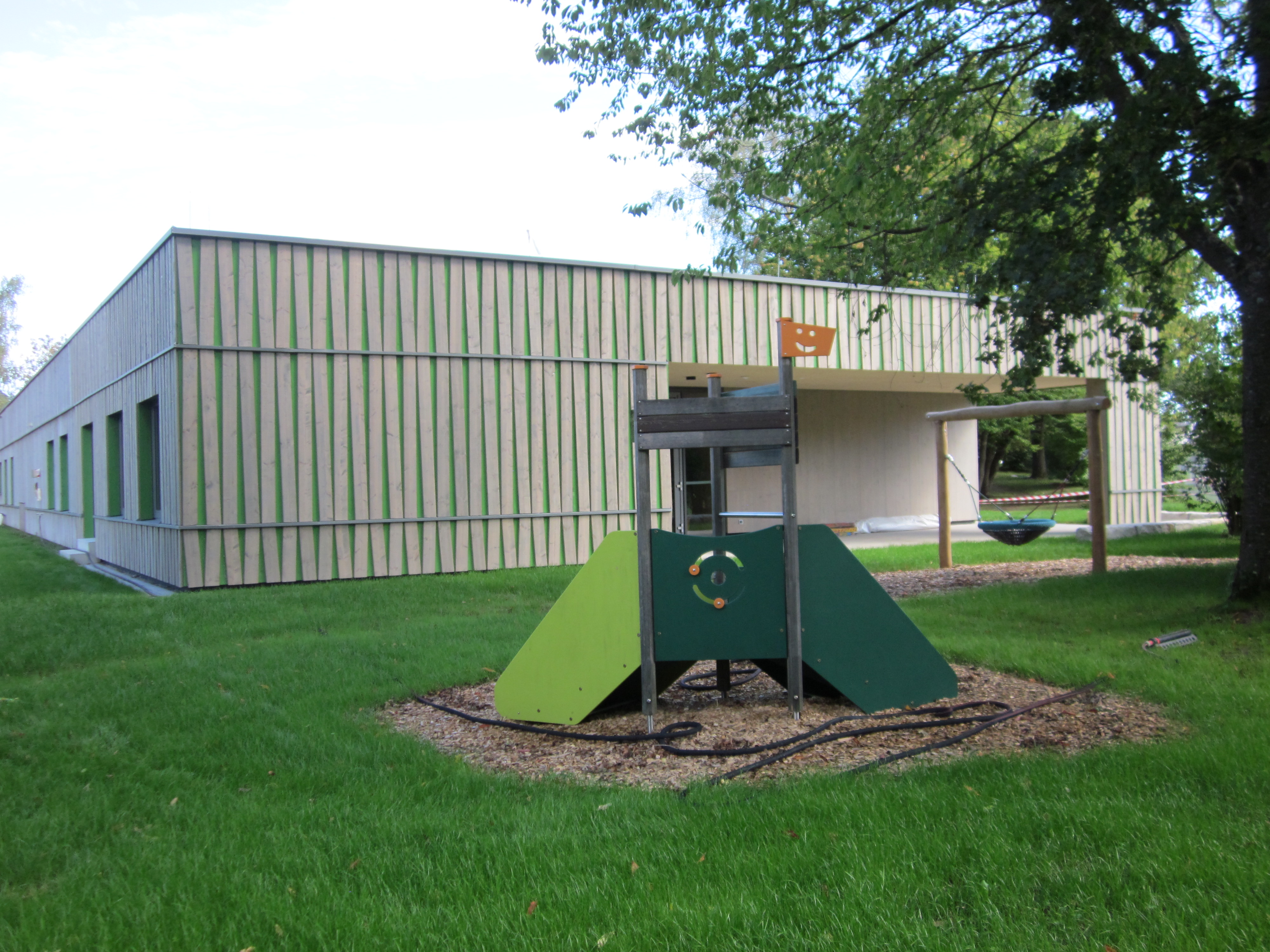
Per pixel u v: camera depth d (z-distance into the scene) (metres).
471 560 13.71
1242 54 7.20
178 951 2.82
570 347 14.52
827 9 8.56
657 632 5.20
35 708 6.00
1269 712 4.96
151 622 9.29
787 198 10.90
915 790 3.87
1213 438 14.92
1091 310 8.02
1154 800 3.63
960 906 2.89
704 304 15.77
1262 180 7.55
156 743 5.15
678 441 5.17
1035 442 45.41
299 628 9.17
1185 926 2.67
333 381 12.89
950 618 8.73
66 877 3.44
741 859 3.26
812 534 5.39
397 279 13.32
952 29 8.86
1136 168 7.11
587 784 4.42
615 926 2.84
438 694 6.35
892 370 18.23
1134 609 8.70
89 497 19.31
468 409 13.75
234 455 12.29
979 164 9.09
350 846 3.58
